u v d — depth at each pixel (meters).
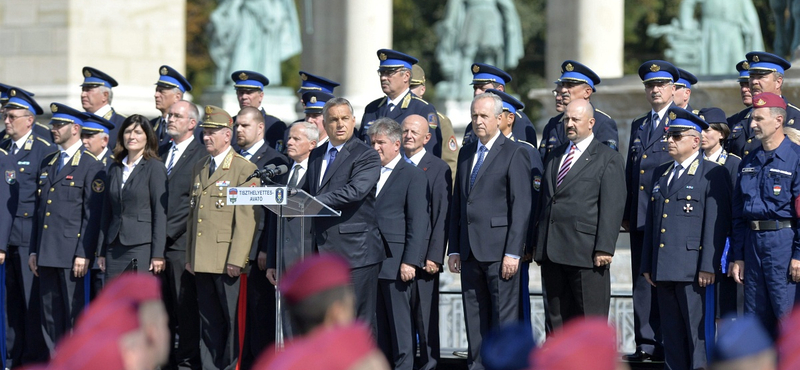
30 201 39.06
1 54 56.34
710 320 31.05
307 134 33.97
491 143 33.00
